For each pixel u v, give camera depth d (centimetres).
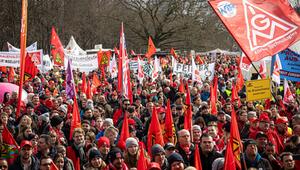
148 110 1381
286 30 935
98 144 890
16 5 5194
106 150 883
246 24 923
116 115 1407
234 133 861
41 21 5325
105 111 1493
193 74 2253
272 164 924
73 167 880
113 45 6844
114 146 945
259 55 920
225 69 3453
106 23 6475
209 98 1642
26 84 1780
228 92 2036
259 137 947
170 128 1066
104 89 2034
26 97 1584
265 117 1074
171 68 3347
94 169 823
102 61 2748
